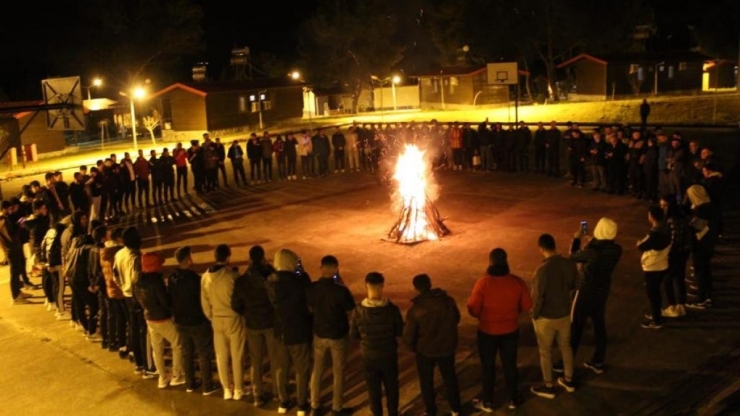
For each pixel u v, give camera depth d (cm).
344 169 2512
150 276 816
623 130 1947
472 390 779
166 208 1995
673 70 4406
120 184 1917
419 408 753
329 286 718
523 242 1378
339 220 1705
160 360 841
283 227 1667
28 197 1499
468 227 1534
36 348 1012
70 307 1184
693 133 2581
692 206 986
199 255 1455
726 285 1050
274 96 4559
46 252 1140
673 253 902
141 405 809
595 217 1547
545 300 723
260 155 2339
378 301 686
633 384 765
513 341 710
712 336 873
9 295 1292
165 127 4306
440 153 2384
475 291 705
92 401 830
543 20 4838
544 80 5444
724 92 4128
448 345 682
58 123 1531
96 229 969
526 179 2083
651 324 906
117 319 951
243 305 760
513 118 3703
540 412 718
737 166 1798
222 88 4197
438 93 5088
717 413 693
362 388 811
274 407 783
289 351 741
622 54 4553
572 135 1909
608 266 764
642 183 1709
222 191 2225
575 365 816
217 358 796
